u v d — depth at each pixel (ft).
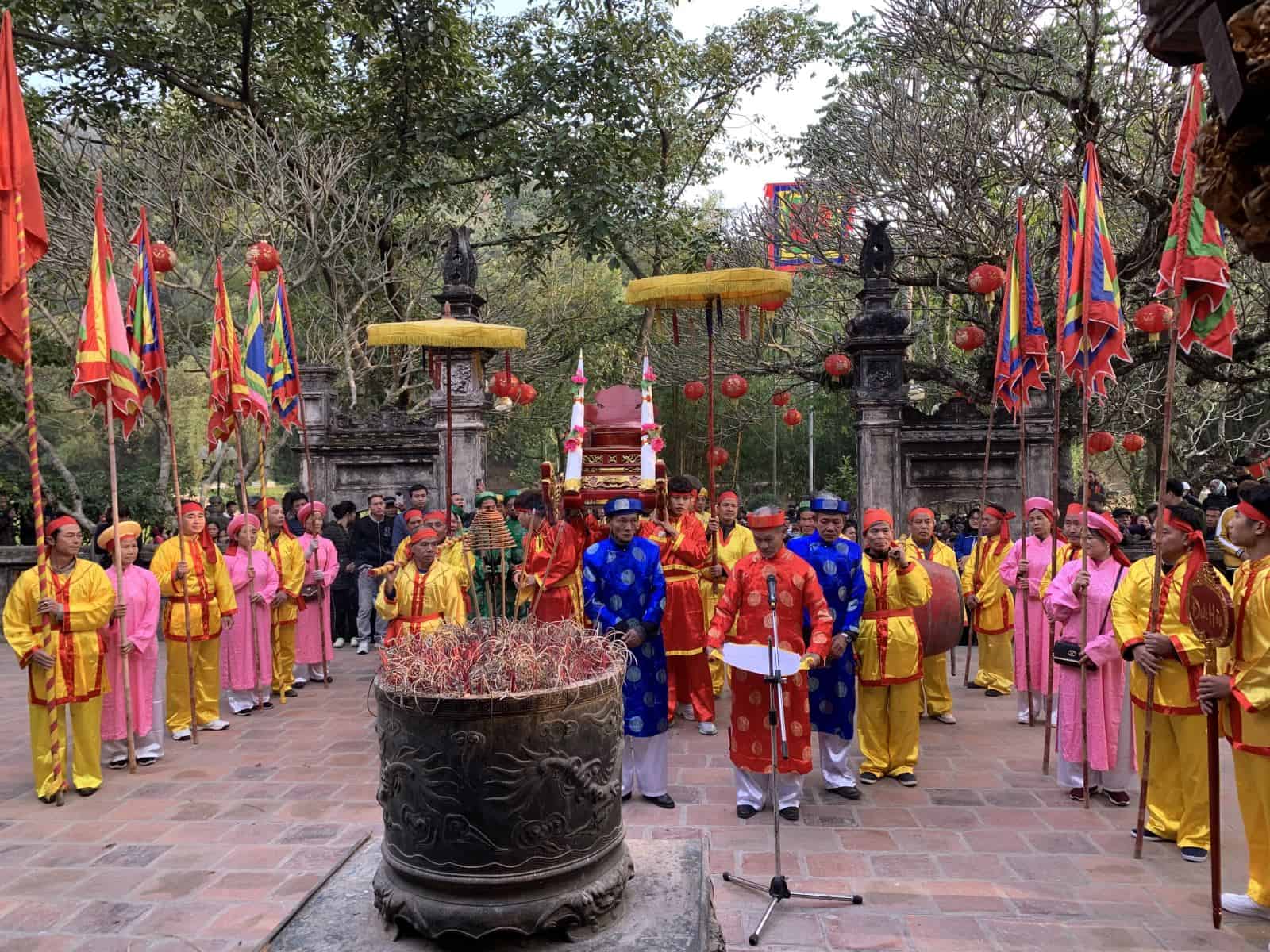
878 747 18.97
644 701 17.35
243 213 46.34
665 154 59.26
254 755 21.34
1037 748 21.47
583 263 71.97
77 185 42.75
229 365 25.93
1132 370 41.91
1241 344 37.63
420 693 8.82
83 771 18.66
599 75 50.14
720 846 15.46
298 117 50.29
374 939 9.00
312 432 39.01
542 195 71.61
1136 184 35.88
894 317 34.63
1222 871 14.23
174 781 19.39
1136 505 59.16
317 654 29.07
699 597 23.12
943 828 16.28
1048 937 12.17
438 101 52.31
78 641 18.40
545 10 54.44
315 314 53.93
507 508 26.99
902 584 18.40
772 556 16.76
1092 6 34.99
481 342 22.36
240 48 49.90
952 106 42.91
